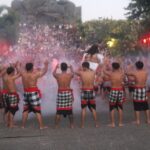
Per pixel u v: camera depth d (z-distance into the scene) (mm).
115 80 9250
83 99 9273
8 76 9320
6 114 9617
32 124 9758
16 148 6941
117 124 9562
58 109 9117
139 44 27531
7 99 9336
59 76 9086
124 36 55188
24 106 9219
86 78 9234
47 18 62344
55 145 7125
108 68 12484
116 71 9336
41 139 7703
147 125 9234
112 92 9273
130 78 10055
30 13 61188
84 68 9352
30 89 9023
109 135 8008
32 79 9000
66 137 7867
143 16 27516
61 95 9070
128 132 8320
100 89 13977
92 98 9273
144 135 7957
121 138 7668
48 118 10703
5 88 9414
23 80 9102
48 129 8945
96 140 7512
